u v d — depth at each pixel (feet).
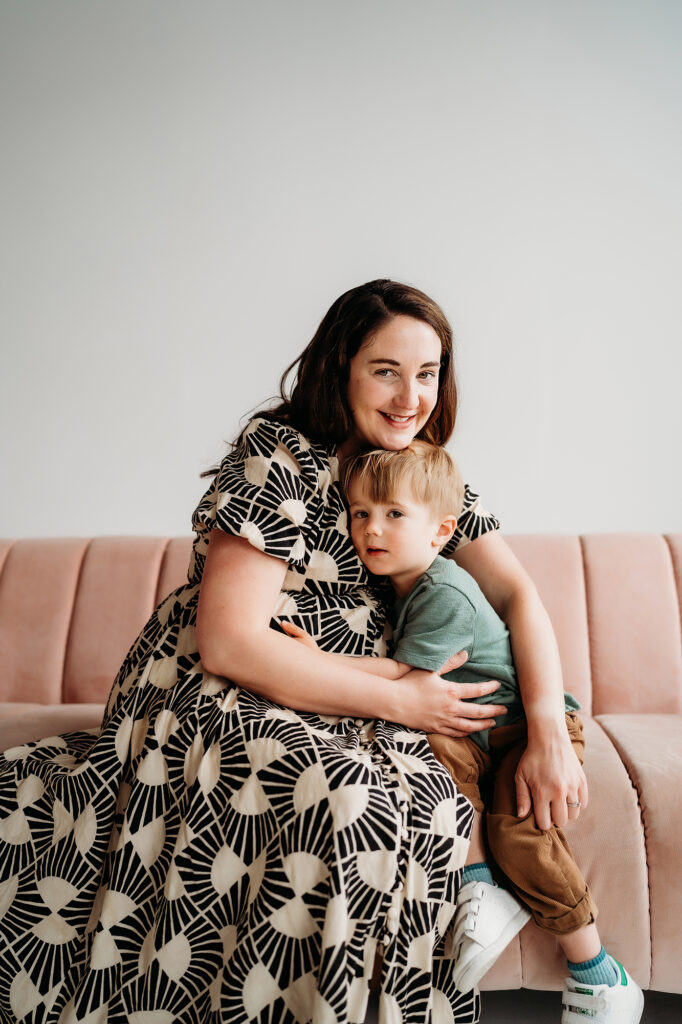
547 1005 3.87
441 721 3.27
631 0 6.66
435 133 6.82
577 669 5.29
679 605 5.39
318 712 3.21
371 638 3.47
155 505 7.01
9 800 3.28
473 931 2.88
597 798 3.50
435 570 3.51
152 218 7.09
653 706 5.21
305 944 2.69
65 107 7.25
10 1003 2.97
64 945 3.00
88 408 7.10
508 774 3.32
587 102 6.68
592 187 6.64
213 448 6.95
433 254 6.79
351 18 6.93
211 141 7.05
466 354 6.71
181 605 3.57
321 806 2.77
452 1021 2.88
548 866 3.03
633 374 6.55
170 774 3.06
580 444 6.59
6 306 7.23
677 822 3.41
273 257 6.95
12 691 5.75
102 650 5.70
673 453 6.49
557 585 5.48
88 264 7.14
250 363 6.96
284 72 6.99
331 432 3.65
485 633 3.50
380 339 3.50
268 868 2.79
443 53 6.84
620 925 3.35
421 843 2.85
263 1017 2.65
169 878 2.88
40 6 7.31
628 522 6.53
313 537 3.42
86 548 6.15
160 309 7.04
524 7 6.76
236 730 3.02
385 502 3.45
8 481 7.18
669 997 3.87
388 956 2.75
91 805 3.11
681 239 6.54
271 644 3.13
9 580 6.05
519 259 6.69
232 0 7.07
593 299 6.60
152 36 7.17
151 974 2.83
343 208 6.90
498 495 6.65
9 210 7.26
